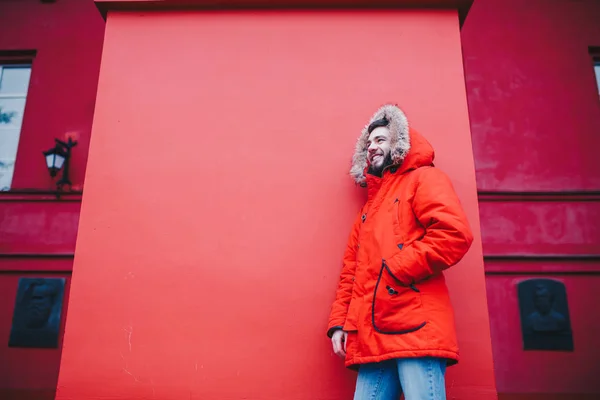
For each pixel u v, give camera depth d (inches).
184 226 118.6
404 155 98.3
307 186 120.6
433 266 83.7
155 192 121.4
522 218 192.2
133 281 114.9
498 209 193.5
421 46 131.4
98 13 230.1
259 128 126.0
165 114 128.2
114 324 112.1
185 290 114.0
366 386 90.9
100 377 108.9
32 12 230.8
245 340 110.3
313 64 131.2
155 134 126.3
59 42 226.2
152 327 111.7
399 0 133.7
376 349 85.6
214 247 116.9
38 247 199.8
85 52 224.4
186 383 108.2
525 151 199.6
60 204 204.8
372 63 130.5
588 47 211.6
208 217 119.1
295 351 109.1
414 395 81.7
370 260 92.7
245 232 117.7
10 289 194.7
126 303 113.5
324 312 111.4
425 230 91.4
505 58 211.2
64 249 199.3
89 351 110.4
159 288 114.3
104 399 107.7
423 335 83.2
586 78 207.6
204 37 135.1
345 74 129.9
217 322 111.7
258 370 108.3
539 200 193.8
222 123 126.8
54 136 213.0
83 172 207.5
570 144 199.9
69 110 216.2
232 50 133.5
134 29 136.6
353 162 112.5
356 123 125.3
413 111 125.1
